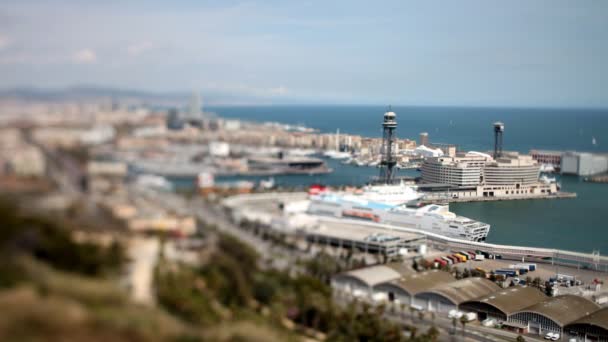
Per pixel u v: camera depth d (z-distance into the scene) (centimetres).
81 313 11338
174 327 12356
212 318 13775
